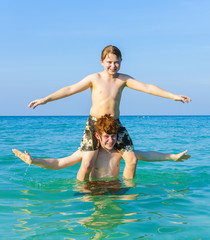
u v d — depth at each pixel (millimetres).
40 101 4586
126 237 2551
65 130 20344
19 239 2521
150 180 4965
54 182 4871
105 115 4723
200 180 4961
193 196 3898
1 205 3516
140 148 9820
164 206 3441
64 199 3801
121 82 4973
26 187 4496
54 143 11375
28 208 3398
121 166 6516
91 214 3152
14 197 3900
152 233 2633
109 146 4727
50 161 5047
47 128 23141
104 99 4820
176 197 3850
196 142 11891
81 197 3891
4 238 2545
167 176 5320
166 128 24109
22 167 6305
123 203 3564
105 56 4789
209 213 3178
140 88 4918
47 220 2980
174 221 2934
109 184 4664
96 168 5141
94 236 2578
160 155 5395
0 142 11586
